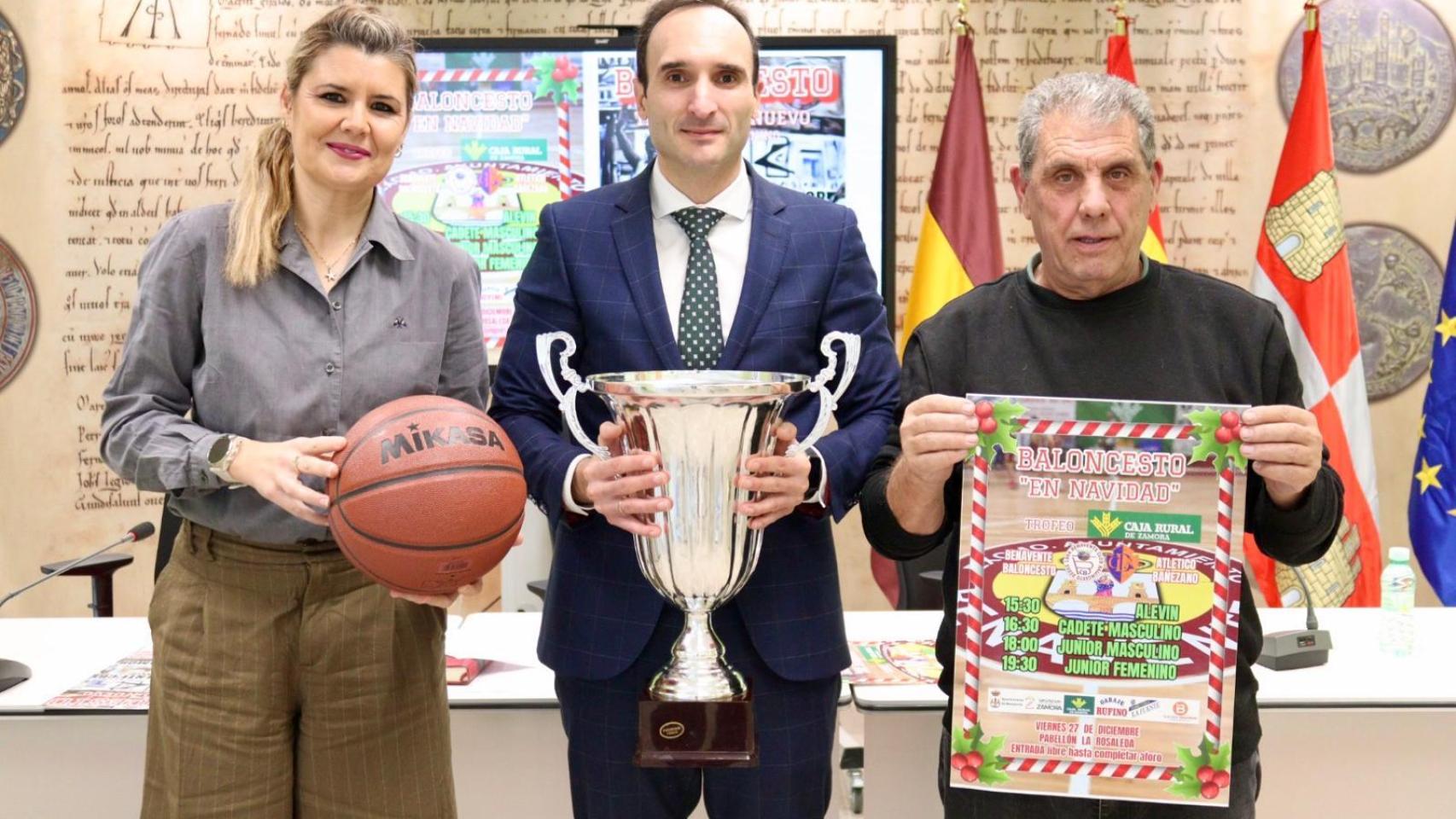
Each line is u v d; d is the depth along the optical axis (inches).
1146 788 61.1
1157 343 65.4
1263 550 68.6
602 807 72.5
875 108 166.1
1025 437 60.9
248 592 70.4
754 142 166.2
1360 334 175.2
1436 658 99.7
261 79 173.6
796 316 72.3
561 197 165.0
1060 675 61.4
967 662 61.9
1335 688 91.4
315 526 69.9
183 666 70.2
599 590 71.8
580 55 163.0
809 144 166.4
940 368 68.2
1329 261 146.8
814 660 71.7
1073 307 66.3
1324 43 172.2
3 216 173.3
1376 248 173.8
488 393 81.4
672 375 65.7
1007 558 61.4
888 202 165.6
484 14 171.5
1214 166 174.9
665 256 74.2
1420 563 141.7
